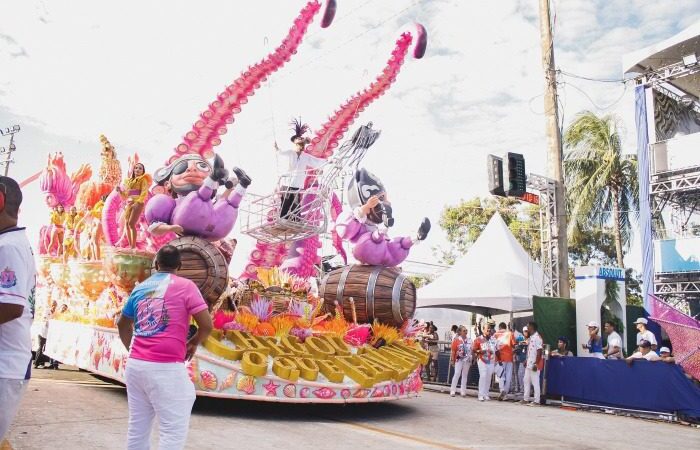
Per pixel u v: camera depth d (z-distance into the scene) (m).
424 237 11.30
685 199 20.38
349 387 8.52
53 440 5.75
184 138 9.62
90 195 10.72
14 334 3.45
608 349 12.37
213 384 7.77
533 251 33.09
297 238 9.88
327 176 9.68
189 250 8.10
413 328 11.09
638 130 19.94
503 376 13.04
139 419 3.93
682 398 10.46
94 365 9.34
